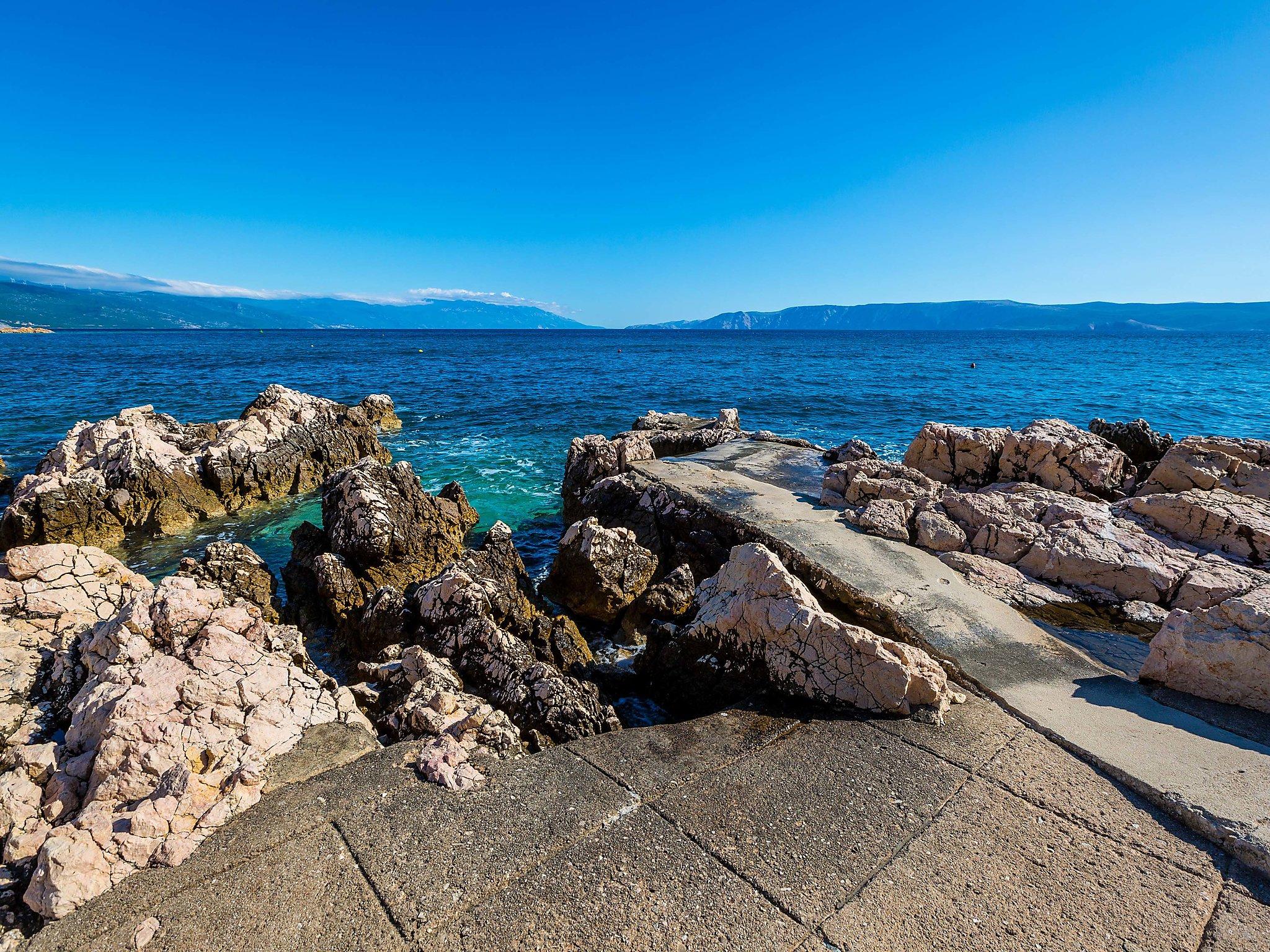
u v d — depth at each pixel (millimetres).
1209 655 6297
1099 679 6758
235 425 18719
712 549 11180
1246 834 4539
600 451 15633
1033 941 3869
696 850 4516
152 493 14906
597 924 3949
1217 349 90625
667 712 7762
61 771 5020
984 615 8055
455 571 8617
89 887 4066
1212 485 11062
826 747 5699
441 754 5352
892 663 6059
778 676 6637
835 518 11414
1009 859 4457
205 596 6516
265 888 4148
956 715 6145
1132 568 8609
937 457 13625
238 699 5633
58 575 7184
